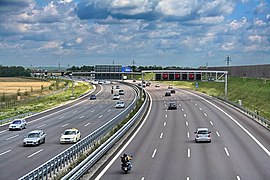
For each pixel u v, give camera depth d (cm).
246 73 14875
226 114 7175
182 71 9975
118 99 11238
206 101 9919
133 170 2995
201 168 3053
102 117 7225
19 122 5972
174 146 4122
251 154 3662
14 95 13212
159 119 6575
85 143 3747
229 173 2869
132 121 5806
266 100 9594
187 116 6944
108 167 3111
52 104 10212
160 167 3097
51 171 2698
